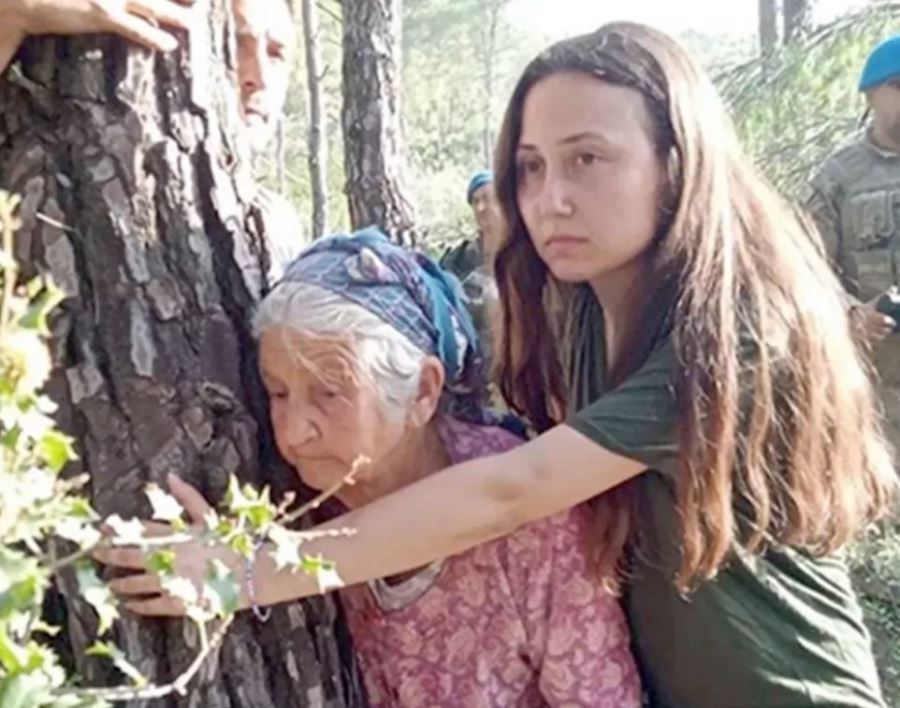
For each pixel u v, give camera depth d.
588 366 1.95
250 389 1.75
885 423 3.90
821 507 1.80
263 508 1.36
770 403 1.74
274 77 2.22
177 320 1.70
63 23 1.63
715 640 1.81
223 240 1.75
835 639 1.86
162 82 1.71
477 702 1.79
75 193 1.68
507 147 1.85
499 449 1.83
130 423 1.67
